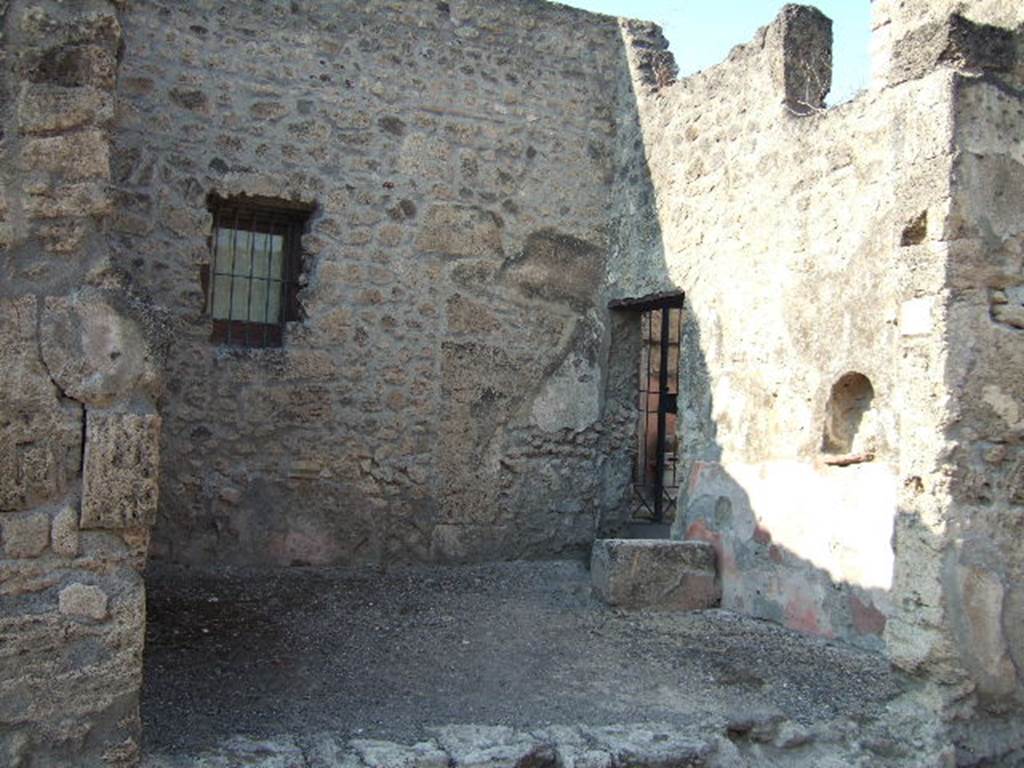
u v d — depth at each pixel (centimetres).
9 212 300
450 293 697
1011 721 401
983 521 399
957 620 393
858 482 512
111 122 319
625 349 753
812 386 545
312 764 336
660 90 704
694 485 634
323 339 659
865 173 519
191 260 625
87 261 310
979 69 406
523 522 716
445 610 568
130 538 313
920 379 404
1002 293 405
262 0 650
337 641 495
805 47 589
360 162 674
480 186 709
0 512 296
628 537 744
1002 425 402
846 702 427
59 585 302
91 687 305
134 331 313
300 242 671
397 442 678
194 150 627
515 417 716
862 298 514
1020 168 410
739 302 608
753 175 603
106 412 309
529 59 729
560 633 531
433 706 407
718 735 389
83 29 309
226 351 635
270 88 650
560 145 737
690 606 595
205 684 415
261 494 639
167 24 624
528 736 372
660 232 691
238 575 616
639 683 449
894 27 630
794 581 548
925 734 393
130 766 311
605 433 748
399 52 688
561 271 735
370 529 668
